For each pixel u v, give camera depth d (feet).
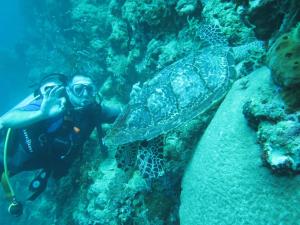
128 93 20.51
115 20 21.95
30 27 60.80
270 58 6.64
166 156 11.51
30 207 31.17
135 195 12.58
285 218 5.88
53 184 22.97
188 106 10.08
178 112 10.16
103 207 14.39
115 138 11.11
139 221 11.85
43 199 29.35
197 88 10.22
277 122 6.11
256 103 6.80
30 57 58.80
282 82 6.08
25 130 13.83
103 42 25.82
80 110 14.30
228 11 12.13
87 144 19.06
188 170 10.09
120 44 20.61
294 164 5.48
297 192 5.75
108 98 23.16
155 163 10.82
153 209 11.53
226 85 9.86
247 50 10.40
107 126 19.24
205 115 11.07
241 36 11.59
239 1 9.65
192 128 11.22
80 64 29.12
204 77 10.32
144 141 11.05
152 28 16.16
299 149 5.43
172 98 10.45
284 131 5.78
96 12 29.40
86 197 16.92
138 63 18.17
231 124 8.24
